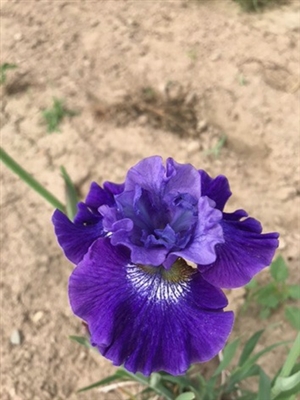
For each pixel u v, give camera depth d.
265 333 0.32
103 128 0.43
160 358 0.17
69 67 0.48
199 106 0.44
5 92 0.46
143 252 0.17
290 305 0.33
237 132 0.42
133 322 0.17
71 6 0.53
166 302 0.18
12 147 0.42
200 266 0.18
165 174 0.19
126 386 0.31
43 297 0.34
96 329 0.17
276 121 0.42
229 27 0.50
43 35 0.51
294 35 0.49
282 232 0.36
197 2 0.53
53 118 0.43
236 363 0.31
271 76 0.45
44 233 0.37
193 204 0.18
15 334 0.33
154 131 0.42
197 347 0.17
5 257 0.36
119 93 0.45
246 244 0.19
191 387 0.27
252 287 0.33
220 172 0.40
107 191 0.22
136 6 0.53
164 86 0.45
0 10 0.54
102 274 0.17
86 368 0.31
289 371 0.21
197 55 0.47
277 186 0.39
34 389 0.31
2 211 0.38
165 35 0.50
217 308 0.18
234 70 0.46
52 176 0.40
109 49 0.49
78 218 0.21
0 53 0.49
